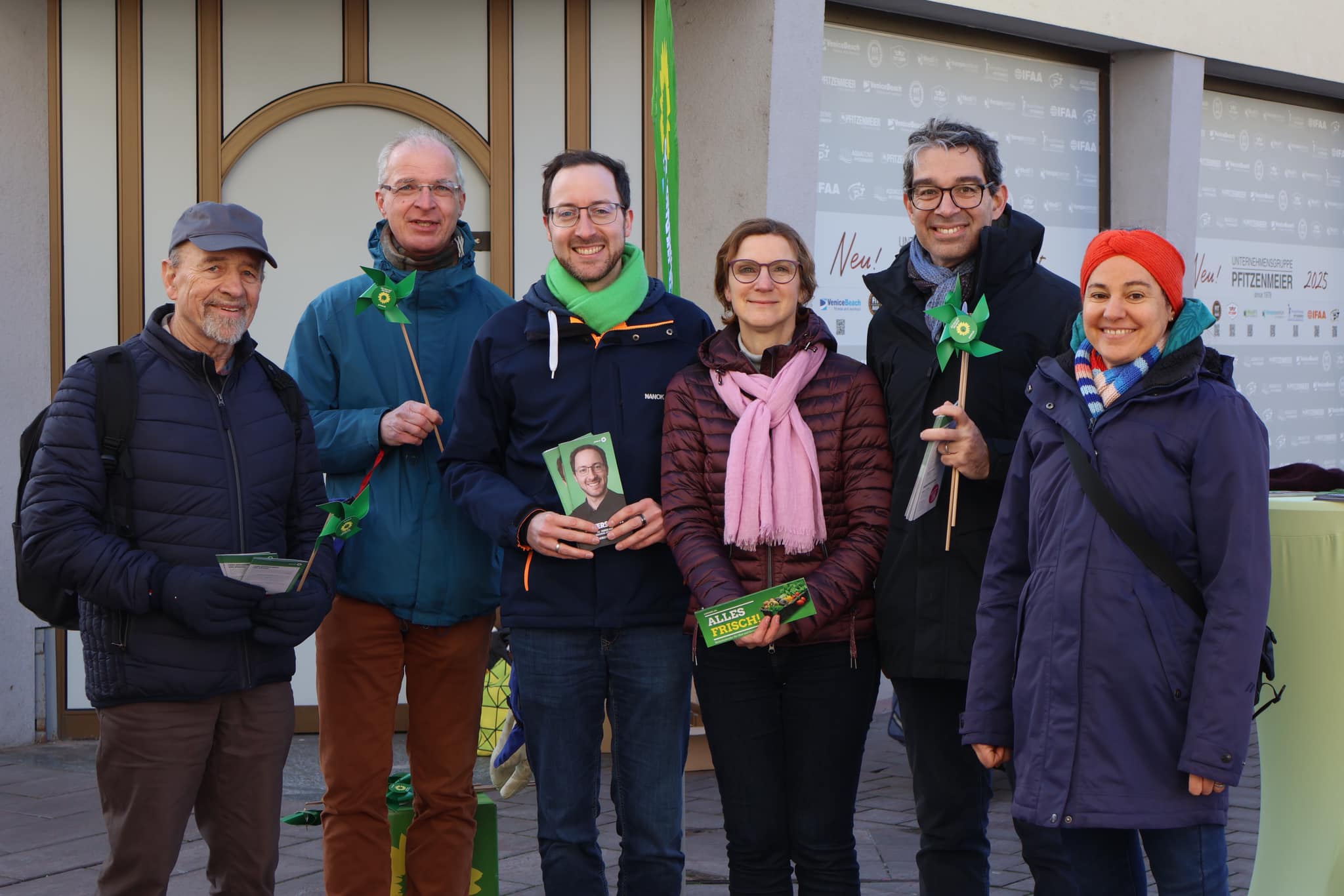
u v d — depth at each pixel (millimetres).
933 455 3393
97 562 3242
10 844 5414
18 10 6855
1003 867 5070
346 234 7062
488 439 3834
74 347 6926
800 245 3625
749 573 3537
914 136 3729
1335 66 10273
